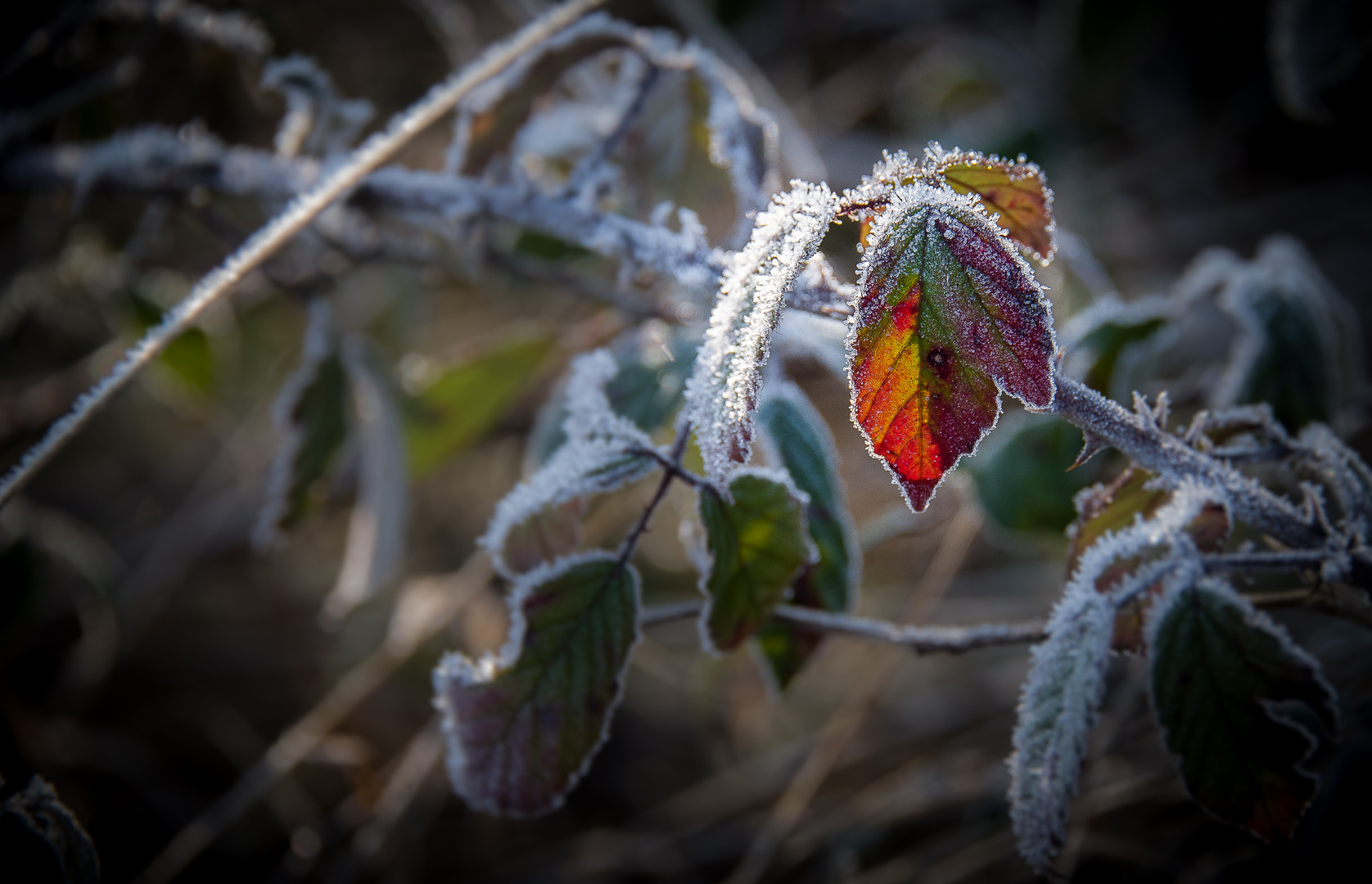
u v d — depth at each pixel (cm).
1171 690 42
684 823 74
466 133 50
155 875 60
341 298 73
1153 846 59
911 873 61
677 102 52
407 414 58
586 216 48
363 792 62
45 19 61
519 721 43
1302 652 41
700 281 45
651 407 48
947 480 54
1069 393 42
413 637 64
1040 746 42
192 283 74
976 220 39
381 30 76
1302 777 41
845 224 53
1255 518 43
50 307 77
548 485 43
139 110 66
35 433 78
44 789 44
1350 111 78
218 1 61
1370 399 61
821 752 60
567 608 43
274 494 55
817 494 46
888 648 60
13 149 61
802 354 47
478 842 76
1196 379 57
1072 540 45
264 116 70
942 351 39
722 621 44
